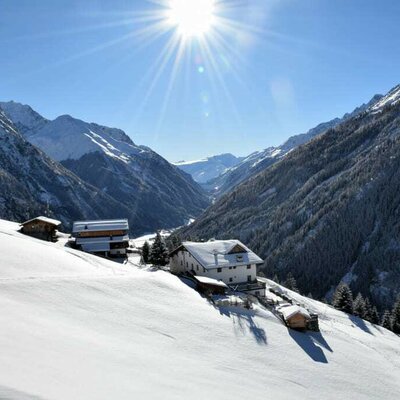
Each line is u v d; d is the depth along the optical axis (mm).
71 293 39531
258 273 131500
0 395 13203
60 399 14508
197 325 42938
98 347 26172
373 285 145500
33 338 23406
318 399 33000
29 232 83688
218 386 26016
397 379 45406
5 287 35719
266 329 49531
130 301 43500
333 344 51844
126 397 17547
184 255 77812
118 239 86188
